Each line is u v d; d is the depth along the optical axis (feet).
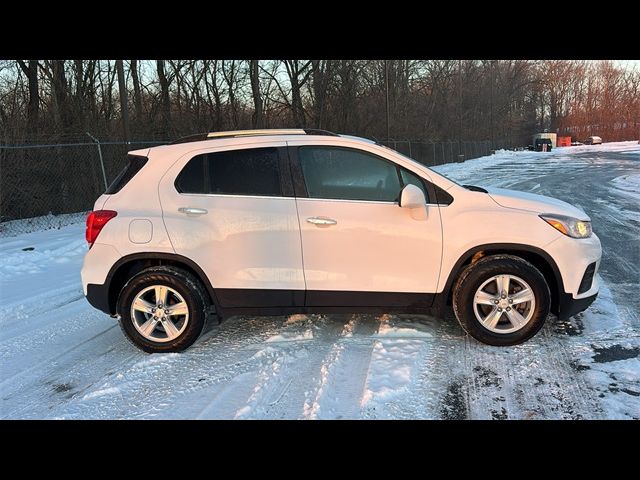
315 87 83.71
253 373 11.99
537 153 175.83
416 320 14.96
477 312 12.84
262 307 13.30
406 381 11.25
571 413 9.92
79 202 43.34
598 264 13.42
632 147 192.13
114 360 13.29
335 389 11.02
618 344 12.89
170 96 72.18
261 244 12.98
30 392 11.68
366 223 12.77
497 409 10.15
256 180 13.15
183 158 13.38
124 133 42.52
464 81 156.04
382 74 94.02
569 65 260.21
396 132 99.91
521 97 223.71
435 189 12.98
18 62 51.60
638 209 35.29
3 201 37.93
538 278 12.50
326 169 13.12
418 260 12.82
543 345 12.95
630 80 263.90
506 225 12.67
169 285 13.08
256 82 76.02
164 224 13.07
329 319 15.29
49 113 52.95
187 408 10.59
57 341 14.85
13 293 19.80
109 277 13.30
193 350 13.47
